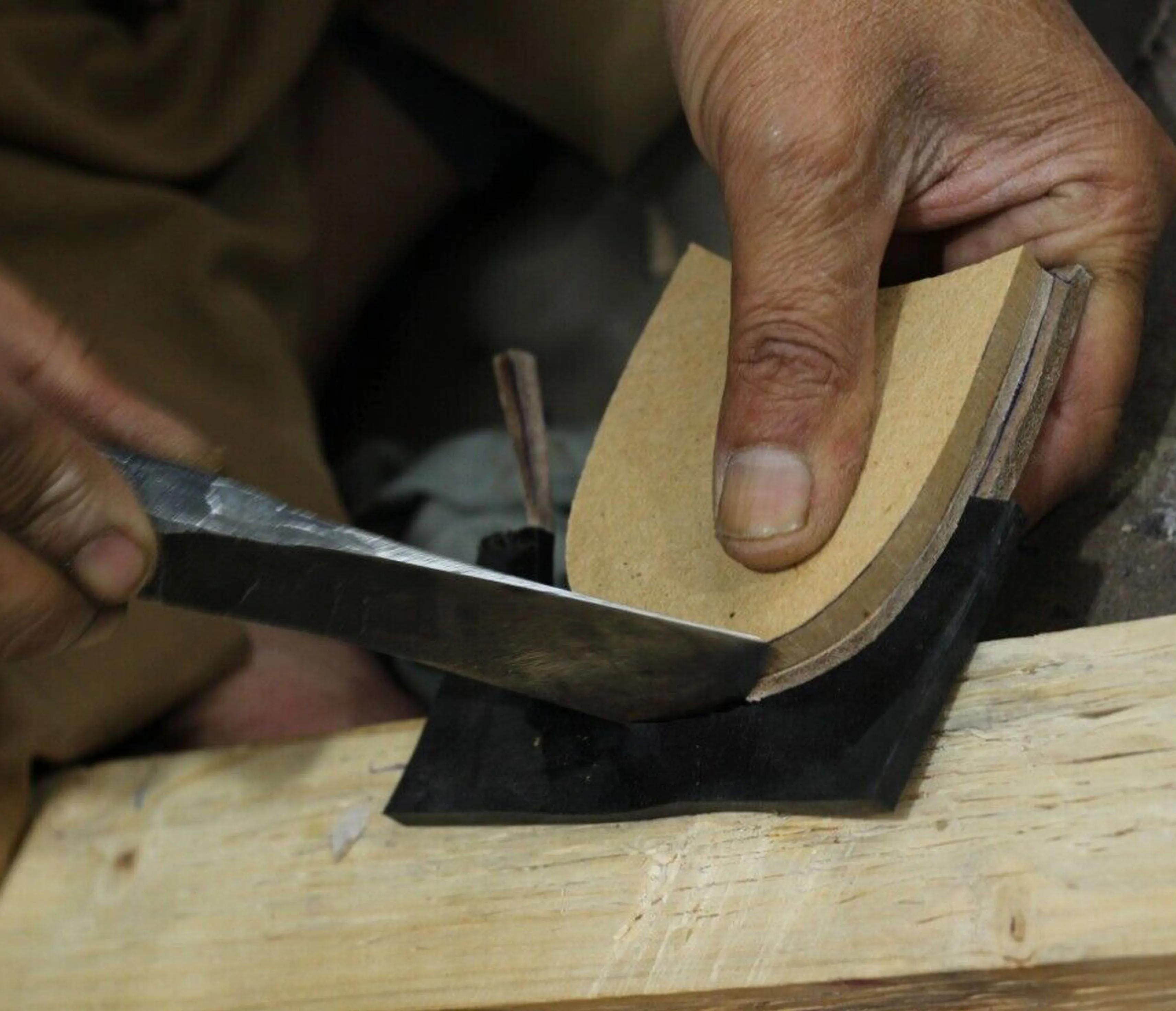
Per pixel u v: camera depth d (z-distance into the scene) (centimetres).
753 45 70
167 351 111
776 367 65
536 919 68
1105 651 60
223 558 54
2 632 57
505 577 57
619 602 70
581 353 131
